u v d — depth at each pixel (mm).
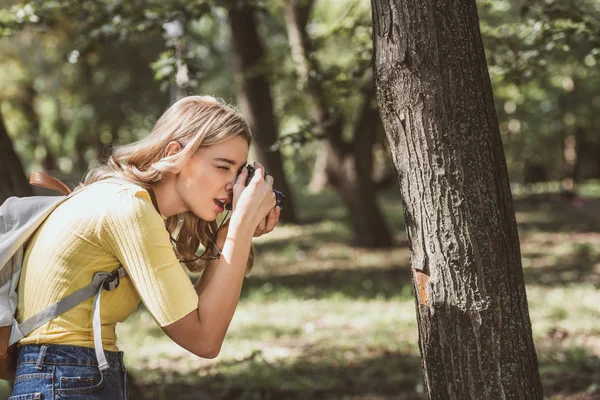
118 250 2193
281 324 8508
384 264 12953
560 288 10086
